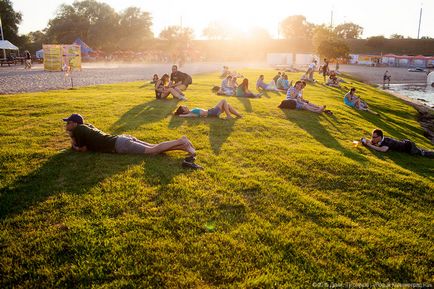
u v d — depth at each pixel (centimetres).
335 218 446
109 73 3170
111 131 781
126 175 533
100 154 621
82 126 617
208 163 612
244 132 853
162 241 370
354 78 4616
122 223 399
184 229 396
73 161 586
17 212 419
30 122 860
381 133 859
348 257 368
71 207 431
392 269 356
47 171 539
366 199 515
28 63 3653
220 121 946
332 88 2422
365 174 612
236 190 506
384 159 782
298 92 1284
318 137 896
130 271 324
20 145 664
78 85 1952
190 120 936
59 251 350
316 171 609
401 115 1866
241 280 322
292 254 365
